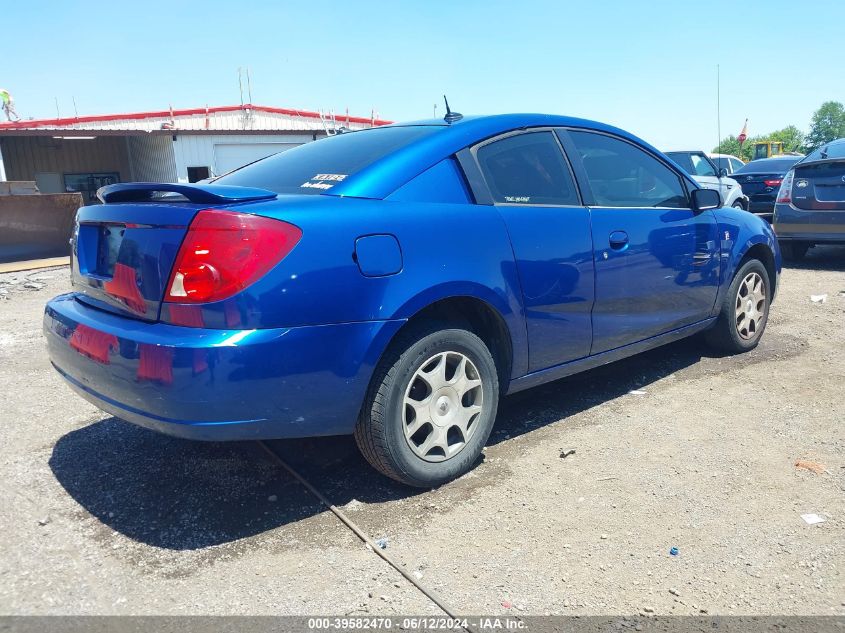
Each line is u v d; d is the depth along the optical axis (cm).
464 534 274
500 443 362
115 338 264
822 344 528
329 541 271
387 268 282
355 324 272
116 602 234
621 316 394
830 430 366
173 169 1994
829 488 305
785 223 886
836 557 254
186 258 251
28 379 483
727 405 407
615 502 297
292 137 2120
